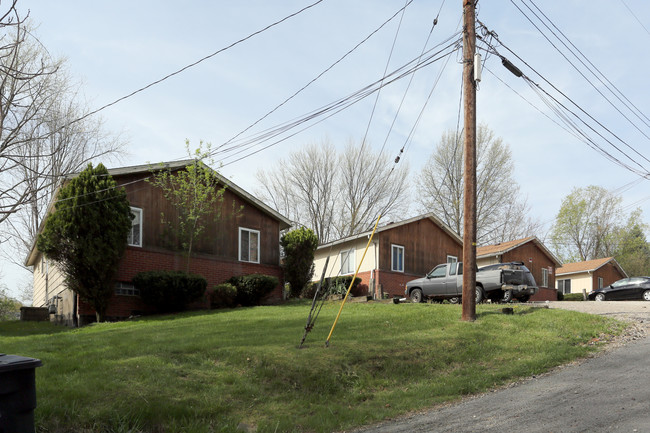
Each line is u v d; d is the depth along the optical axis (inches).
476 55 586.2
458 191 1720.0
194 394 327.3
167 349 413.4
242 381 355.3
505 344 479.8
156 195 826.2
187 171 860.0
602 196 2202.3
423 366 414.0
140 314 780.6
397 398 348.2
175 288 759.7
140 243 796.0
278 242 1007.0
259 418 306.8
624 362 403.5
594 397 307.6
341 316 605.3
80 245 692.1
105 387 316.8
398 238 1155.9
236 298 857.5
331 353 412.8
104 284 716.0
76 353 409.7
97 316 726.5
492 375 388.2
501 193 1715.1
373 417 309.7
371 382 377.1
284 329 512.1
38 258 1188.5
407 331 506.3
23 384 190.4
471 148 584.1
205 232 880.9
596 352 455.5
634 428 241.8
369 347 434.9
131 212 759.1
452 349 454.9
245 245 944.3
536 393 333.7
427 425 284.8
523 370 400.5
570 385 345.7
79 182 719.1
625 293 1120.2
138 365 366.6
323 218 1786.4
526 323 560.4
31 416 192.7
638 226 2212.1
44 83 826.8
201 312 749.9
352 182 1779.0
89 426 271.0
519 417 280.7
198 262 864.3
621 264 2162.9
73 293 768.3
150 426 282.0
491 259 1416.1
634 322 591.8
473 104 586.9
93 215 705.6
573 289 1776.6
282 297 990.4
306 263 984.9
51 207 839.1
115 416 280.1
